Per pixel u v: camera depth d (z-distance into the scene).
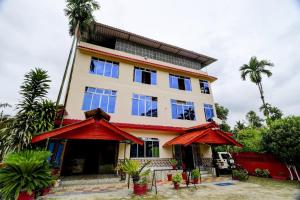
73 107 12.47
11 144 8.18
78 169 11.66
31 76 9.98
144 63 16.25
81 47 13.96
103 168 12.19
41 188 7.02
